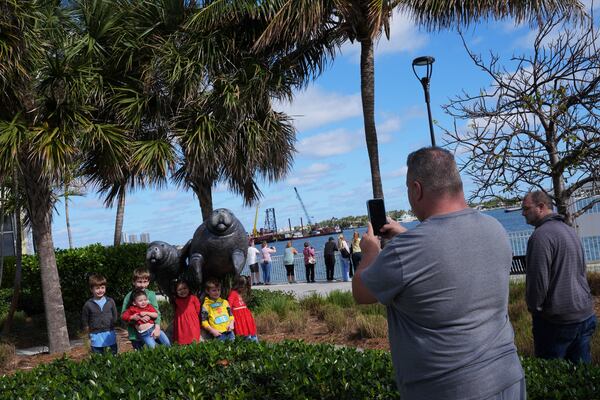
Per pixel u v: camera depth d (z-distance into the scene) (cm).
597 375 375
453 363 221
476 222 238
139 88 1284
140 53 1302
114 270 1501
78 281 1475
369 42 1249
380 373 410
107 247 1580
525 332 738
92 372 470
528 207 483
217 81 1287
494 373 221
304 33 1214
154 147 1206
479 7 1052
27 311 1584
